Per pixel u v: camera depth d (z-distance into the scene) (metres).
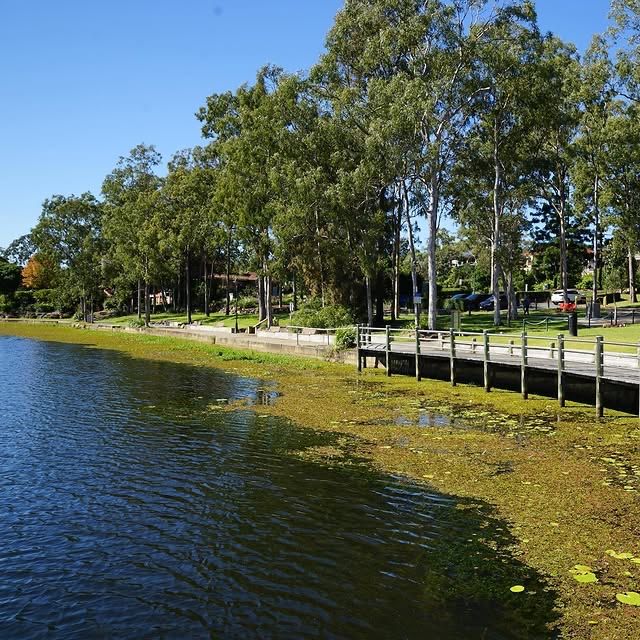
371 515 10.80
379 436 16.56
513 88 37.62
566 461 13.63
